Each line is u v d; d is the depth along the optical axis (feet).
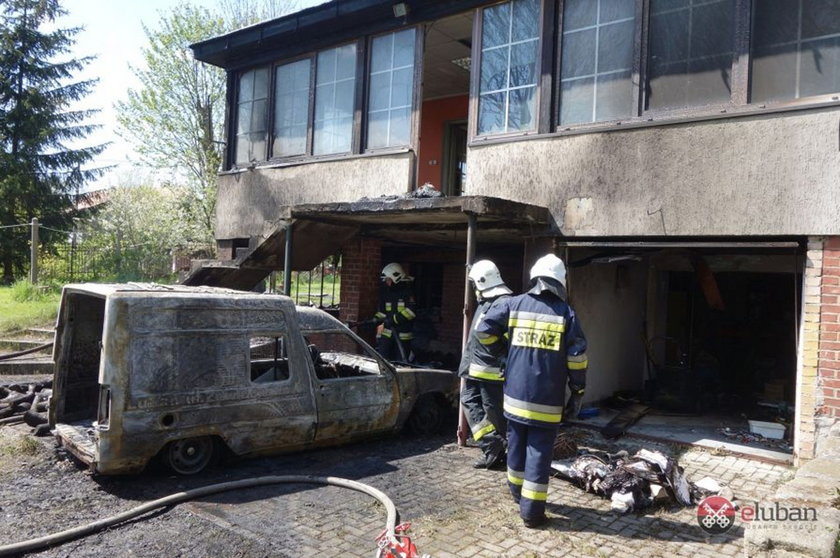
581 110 23.84
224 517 14.80
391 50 29.53
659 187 21.65
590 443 22.54
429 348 38.70
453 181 43.11
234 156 37.14
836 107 18.56
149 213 80.48
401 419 22.15
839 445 15.87
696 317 34.35
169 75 66.54
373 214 23.70
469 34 30.89
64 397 19.97
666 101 21.90
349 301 32.89
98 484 16.81
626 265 30.01
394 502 16.22
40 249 79.41
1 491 16.25
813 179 18.84
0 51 85.51
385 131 29.60
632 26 22.65
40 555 12.73
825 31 19.13
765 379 31.91
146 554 12.88
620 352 29.66
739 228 20.10
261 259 29.30
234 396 17.89
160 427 16.51
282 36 32.48
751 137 19.94
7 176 81.61
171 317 16.98
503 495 17.02
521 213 22.34
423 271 42.01
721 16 20.93
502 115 25.90
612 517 15.66
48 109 87.35
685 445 22.08
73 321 20.01
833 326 18.56
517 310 15.99
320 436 19.90
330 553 13.08
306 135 33.04
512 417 15.39
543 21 24.64
